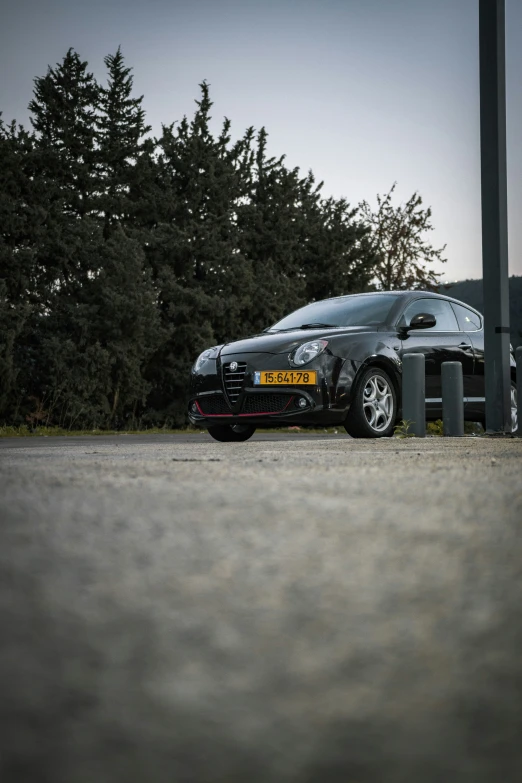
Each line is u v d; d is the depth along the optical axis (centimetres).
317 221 2283
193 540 141
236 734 50
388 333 802
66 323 1623
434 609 89
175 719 53
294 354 742
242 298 1858
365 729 52
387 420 784
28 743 48
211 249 1838
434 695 59
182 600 93
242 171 2158
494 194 747
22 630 78
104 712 54
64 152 1836
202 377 780
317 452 489
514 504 198
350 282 2256
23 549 130
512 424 803
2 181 1652
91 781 44
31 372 1587
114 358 1590
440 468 323
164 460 396
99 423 1580
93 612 86
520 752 49
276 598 95
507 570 115
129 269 1641
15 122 1706
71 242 1670
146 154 1953
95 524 160
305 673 64
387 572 113
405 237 2972
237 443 677
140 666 65
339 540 142
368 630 79
